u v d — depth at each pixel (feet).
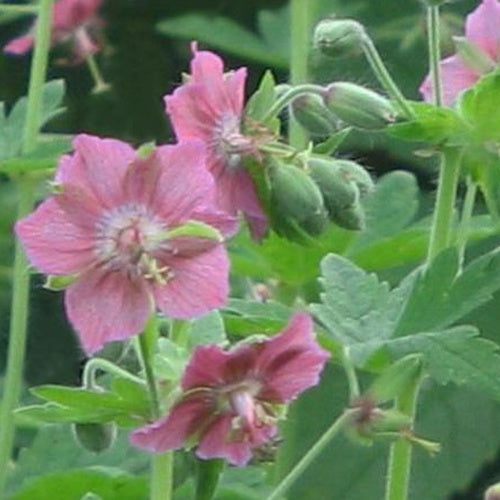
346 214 1.23
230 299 1.29
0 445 1.51
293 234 1.20
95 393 1.15
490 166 1.25
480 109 1.23
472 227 1.47
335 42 1.24
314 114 1.24
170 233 1.12
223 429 1.13
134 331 1.12
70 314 1.12
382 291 1.26
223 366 1.13
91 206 1.12
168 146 1.13
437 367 1.22
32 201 1.53
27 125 1.53
